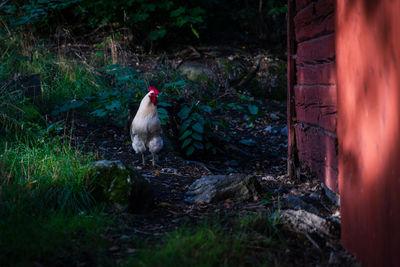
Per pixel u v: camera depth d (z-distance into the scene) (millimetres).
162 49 10641
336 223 3439
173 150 6664
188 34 11414
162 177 5316
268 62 10000
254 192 4457
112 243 3078
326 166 3938
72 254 2830
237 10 12391
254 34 11734
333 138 3648
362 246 2668
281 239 3174
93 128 7203
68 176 3883
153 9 9422
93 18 10250
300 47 4801
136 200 3871
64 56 8914
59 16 10852
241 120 8648
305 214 3475
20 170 4121
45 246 2818
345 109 2986
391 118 2195
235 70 9766
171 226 3555
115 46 9328
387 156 2252
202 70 9547
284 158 7062
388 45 2225
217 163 6793
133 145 5852
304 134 4773
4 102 6285
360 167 2670
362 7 2615
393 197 2186
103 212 3617
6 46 8547
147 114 5562
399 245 2121
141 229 3457
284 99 9688
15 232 2943
